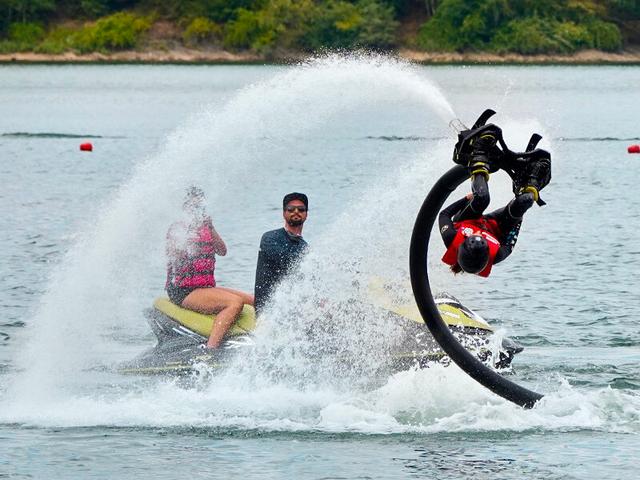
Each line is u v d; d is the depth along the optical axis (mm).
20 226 82875
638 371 44031
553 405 38688
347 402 39688
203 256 44531
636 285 61844
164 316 44656
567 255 71125
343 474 32500
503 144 32938
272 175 112750
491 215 34344
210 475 32438
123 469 33000
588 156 140750
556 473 32469
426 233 36344
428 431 36531
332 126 193125
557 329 51906
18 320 53281
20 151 149000
